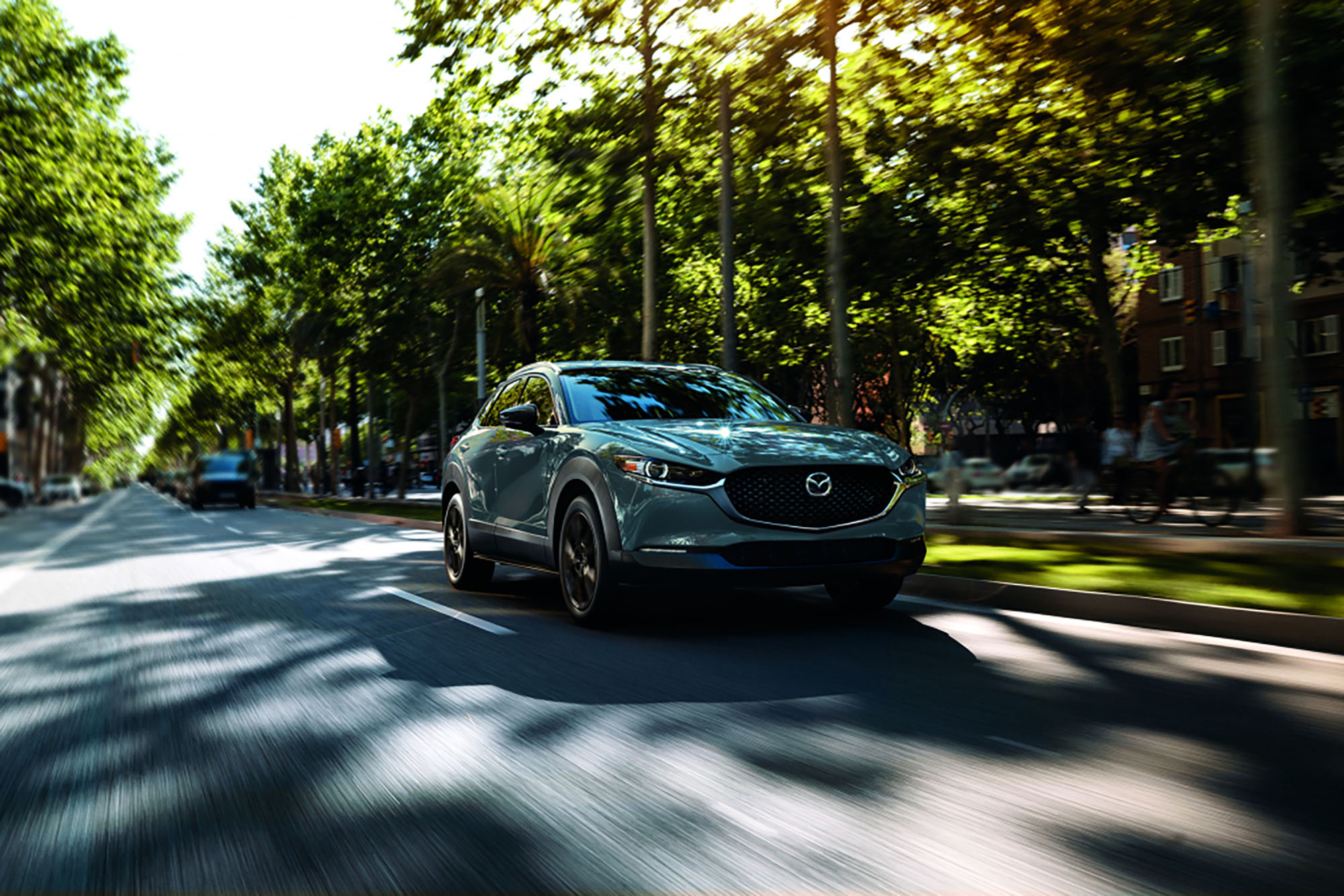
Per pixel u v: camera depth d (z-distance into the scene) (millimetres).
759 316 31188
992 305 29734
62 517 33031
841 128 17328
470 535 8891
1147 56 14031
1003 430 52125
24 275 36094
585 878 2840
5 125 34312
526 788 3613
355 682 5391
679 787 3578
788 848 3012
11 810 3523
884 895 2682
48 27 35844
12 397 60594
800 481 6207
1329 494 29797
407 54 15367
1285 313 9516
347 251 38031
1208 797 3359
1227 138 16562
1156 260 28844
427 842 3127
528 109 18047
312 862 2998
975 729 4223
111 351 46906
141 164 39438
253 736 4375
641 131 17453
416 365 40562
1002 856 2916
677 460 6184
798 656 5781
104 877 2936
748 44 15273
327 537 18156
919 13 13906
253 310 50875
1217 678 5066
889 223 19766
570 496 7105
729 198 17500
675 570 6105
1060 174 19016
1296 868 2791
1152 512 15398
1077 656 5676
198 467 38156
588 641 6406
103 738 4418
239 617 7875
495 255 29359
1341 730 4094
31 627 7645
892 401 45719
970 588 7891
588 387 7738
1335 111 14633
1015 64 15305
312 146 40344
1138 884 2713
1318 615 5867
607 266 29891
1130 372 44188
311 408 75125
